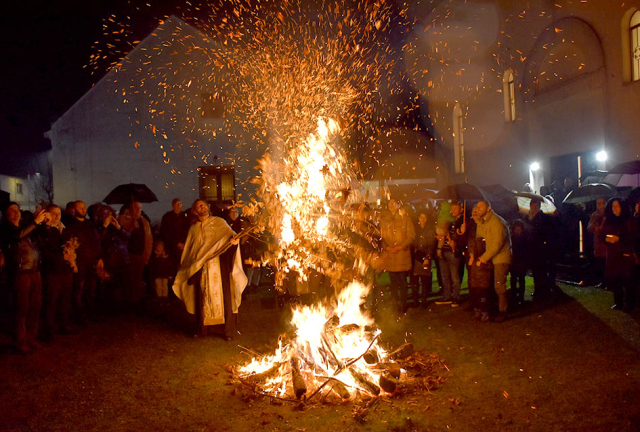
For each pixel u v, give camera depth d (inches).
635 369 214.4
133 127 824.9
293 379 212.1
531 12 634.8
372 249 357.1
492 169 740.7
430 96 916.0
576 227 442.0
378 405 198.1
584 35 543.5
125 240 408.5
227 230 318.3
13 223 275.9
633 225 304.2
